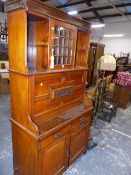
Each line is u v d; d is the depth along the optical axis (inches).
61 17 57.6
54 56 60.8
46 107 61.9
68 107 76.1
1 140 98.0
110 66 127.2
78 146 80.4
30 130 53.9
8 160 81.5
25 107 54.1
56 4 262.2
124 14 289.9
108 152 95.1
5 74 191.3
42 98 58.5
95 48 240.1
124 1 231.5
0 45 201.8
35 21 59.0
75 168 79.8
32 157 56.2
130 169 82.5
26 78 50.5
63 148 67.1
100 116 142.4
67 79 70.2
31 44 62.5
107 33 365.4
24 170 62.6
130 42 340.2
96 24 330.0
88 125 86.0
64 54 65.7
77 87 79.2
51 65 58.7
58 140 62.2
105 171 79.7
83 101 86.7
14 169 68.9
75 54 78.2
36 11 47.7
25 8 44.5
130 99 201.9
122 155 93.4
